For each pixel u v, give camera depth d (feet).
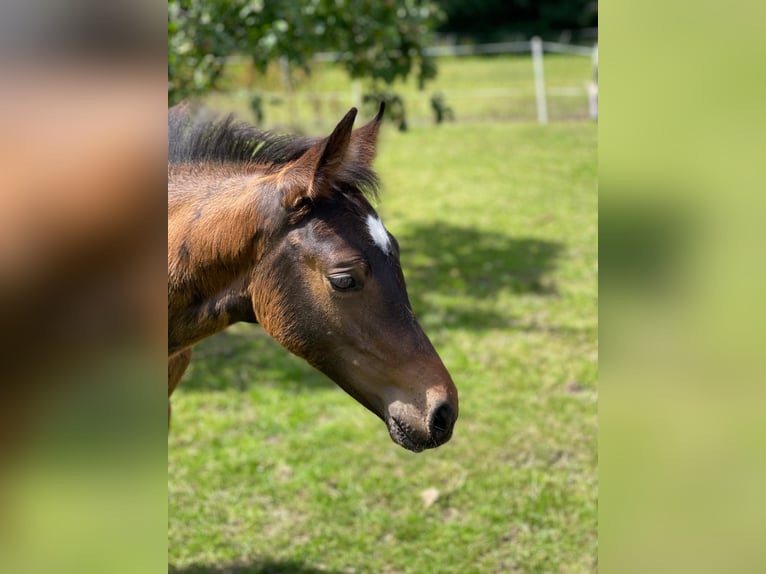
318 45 20.26
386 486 12.67
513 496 12.40
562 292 21.42
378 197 7.05
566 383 16.15
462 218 28.58
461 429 14.38
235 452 13.76
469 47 84.84
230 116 7.84
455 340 18.31
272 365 17.37
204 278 6.93
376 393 6.61
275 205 6.56
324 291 6.44
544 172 35.04
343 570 10.92
